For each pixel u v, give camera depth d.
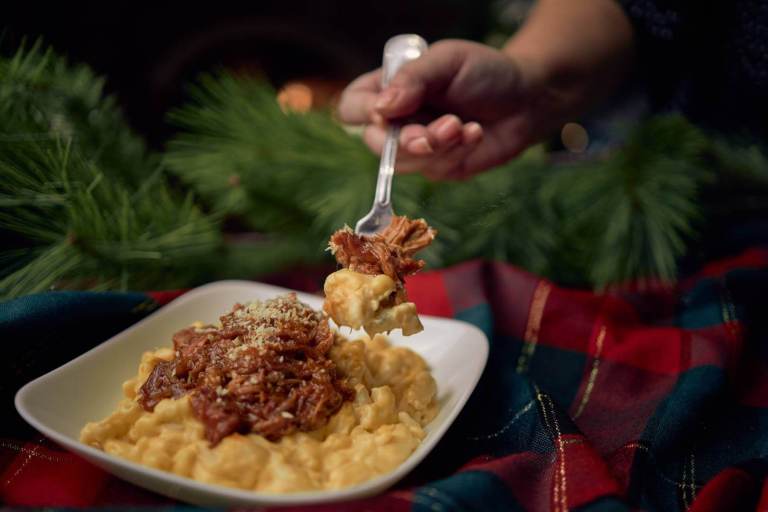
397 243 0.45
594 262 0.63
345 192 0.61
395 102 0.52
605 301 0.58
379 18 1.18
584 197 0.64
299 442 0.41
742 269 0.59
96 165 0.59
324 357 0.45
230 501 0.37
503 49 0.66
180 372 0.44
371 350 0.48
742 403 0.50
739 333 0.54
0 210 0.54
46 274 0.52
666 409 0.47
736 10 0.63
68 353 0.49
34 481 0.41
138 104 1.08
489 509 0.38
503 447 0.45
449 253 0.65
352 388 0.45
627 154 0.65
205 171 0.62
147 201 0.59
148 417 0.42
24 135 0.54
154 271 0.58
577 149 0.88
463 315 0.56
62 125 0.59
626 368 0.52
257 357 0.43
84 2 1.02
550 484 0.40
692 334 0.53
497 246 0.64
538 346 0.55
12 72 0.56
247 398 0.42
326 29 1.16
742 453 0.46
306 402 0.42
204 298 0.52
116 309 0.50
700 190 0.67
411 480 0.42
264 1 1.13
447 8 1.18
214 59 1.12
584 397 0.51
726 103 0.71
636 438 0.45
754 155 0.70
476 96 0.59
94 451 0.38
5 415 0.45
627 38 0.67
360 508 0.36
